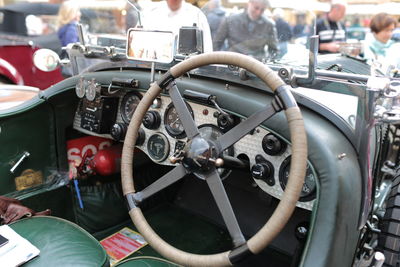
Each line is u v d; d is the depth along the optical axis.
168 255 1.10
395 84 1.12
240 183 2.12
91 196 2.00
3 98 2.33
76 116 1.94
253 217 2.05
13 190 1.83
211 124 1.38
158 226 2.16
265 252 1.93
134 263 1.32
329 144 1.10
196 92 1.34
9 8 4.53
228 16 1.65
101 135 1.85
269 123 1.17
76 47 1.78
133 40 1.35
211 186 1.09
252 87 1.31
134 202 1.22
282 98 1.00
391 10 2.96
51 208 1.95
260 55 1.63
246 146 1.33
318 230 1.05
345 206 1.06
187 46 1.39
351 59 2.21
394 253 1.53
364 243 1.58
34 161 1.89
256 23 1.59
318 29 3.61
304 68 1.34
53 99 1.82
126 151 1.27
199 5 1.91
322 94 1.38
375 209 1.78
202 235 2.10
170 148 1.52
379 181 1.96
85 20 1.90
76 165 2.03
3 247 1.17
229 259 1.01
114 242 1.98
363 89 1.06
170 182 1.18
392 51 1.96
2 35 4.42
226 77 1.35
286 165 1.24
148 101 1.24
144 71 1.58
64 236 1.30
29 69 4.63
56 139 1.96
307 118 1.18
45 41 4.66
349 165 1.11
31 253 1.18
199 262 1.04
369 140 1.13
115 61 1.66
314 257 1.03
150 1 1.81
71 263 1.17
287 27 1.58
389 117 1.08
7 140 1.77
